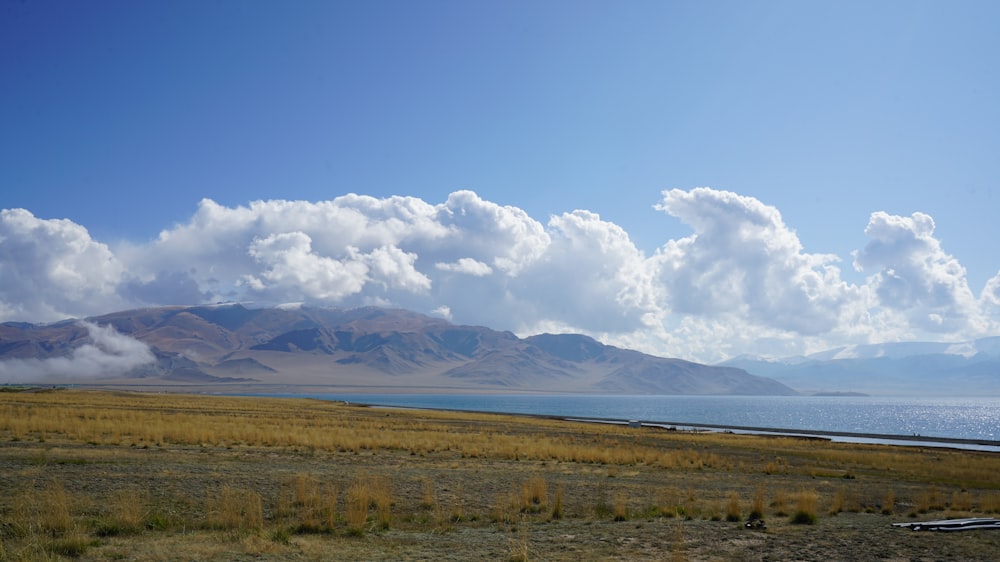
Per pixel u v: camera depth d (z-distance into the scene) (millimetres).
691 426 135750
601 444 56844
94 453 33312
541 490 25172
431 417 100438
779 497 26344
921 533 20562
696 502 26594
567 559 16250
